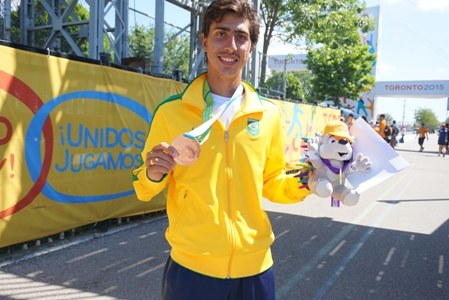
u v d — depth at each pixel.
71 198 4.63
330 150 1.64
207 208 1.63
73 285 3.54
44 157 4.28
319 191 1.62
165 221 5.79
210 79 1.77
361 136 1.72
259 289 1.72
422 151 25.22
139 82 5.46
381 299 3.59
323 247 4.97
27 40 9.71
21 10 9.65
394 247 5.09
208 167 1.65
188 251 1.64
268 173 1.93
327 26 16.39
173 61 18.31
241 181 1.70
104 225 5.16
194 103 1.69
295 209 7.07
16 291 3.37
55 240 4.64
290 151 11.20
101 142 4.95
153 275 3.83
